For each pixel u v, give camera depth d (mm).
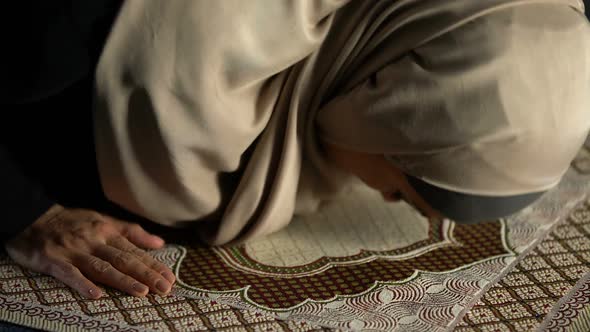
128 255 1380
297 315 1333
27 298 1344
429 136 1303
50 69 1261
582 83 1293
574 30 1299
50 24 1246
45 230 1398
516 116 1272
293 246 1462
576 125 1297
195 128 1313
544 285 1396
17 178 1364
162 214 1404
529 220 1529
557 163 1324
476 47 1279
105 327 1303
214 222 1445
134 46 1289
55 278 1376
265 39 1303
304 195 1464
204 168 1362
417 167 1336
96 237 1396
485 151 1292
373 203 1555
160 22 1282
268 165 1391
